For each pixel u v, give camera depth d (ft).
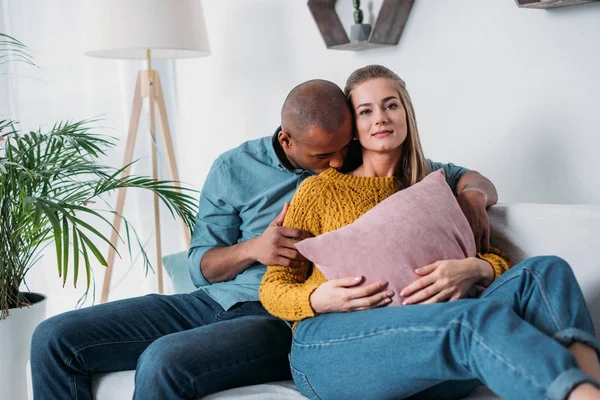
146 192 10.97
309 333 4.68
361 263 4.70
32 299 7.75
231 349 4.95
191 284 6.81
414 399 4.55
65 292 10.40
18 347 7.08
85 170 7.68
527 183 6.82
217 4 10.28
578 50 6.28
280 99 9.45
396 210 4.87
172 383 4.71
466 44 7.17
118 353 5.57
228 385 4.98
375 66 5.42
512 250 5.38
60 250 6.13
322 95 5.30
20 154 7.28
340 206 5.16
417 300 4.54
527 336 3.67
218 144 10.60
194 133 11.03
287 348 5.27
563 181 6.52
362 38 7.72
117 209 9.32
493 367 3.67
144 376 4.75
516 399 3.58
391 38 7.73
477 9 7.03
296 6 9.00
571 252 5.05
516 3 6.42
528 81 6.69
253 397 4.80
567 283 4.19
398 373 4.18
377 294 4.58
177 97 11.27
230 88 10.21
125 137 10.74
